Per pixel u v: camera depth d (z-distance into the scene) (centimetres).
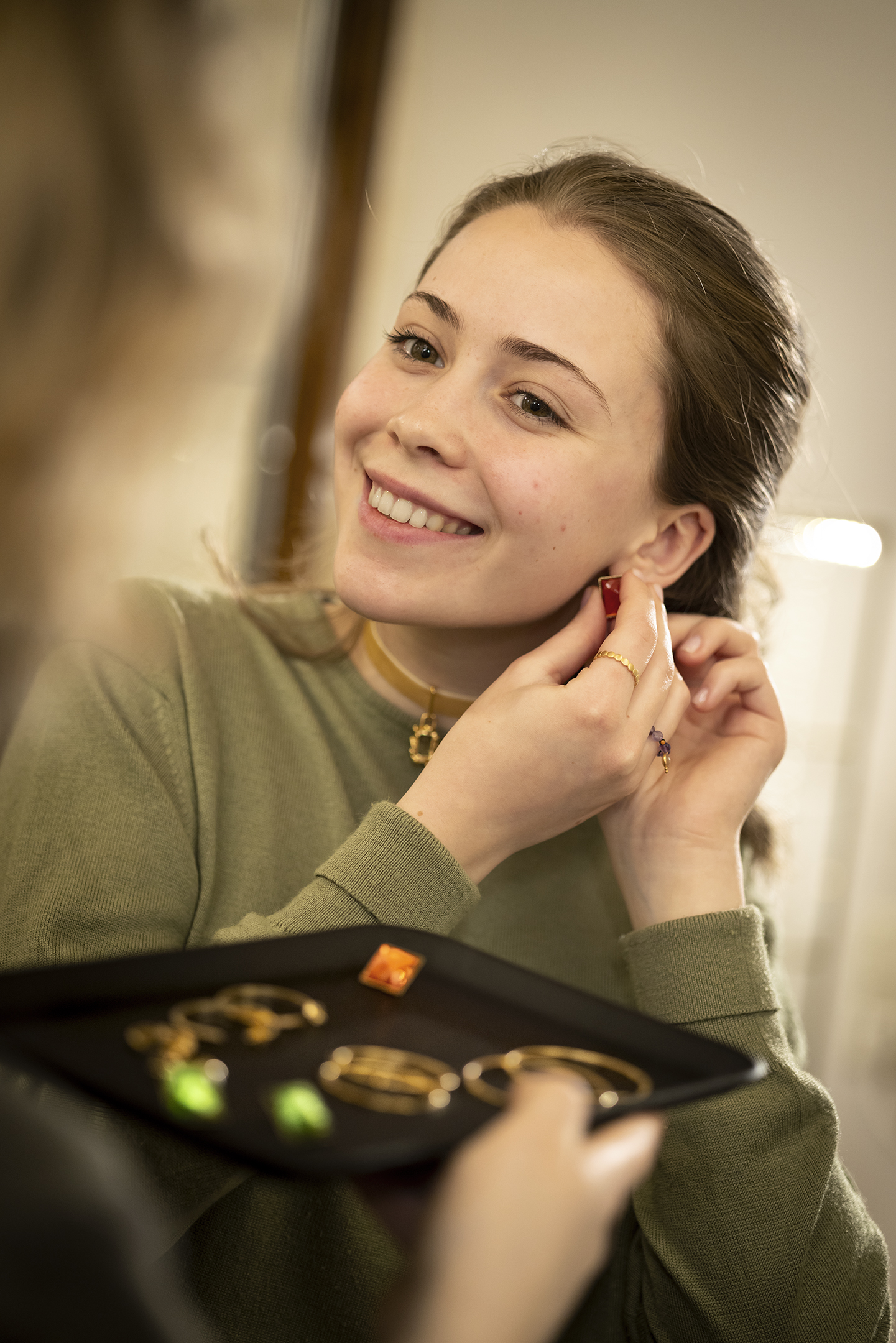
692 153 137
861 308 147
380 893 65
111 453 37
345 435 75
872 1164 140
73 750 69
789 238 147
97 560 39
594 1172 46
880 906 147
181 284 36
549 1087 48
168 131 35
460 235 74
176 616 75
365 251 142
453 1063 52
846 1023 146
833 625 143
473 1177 44
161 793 70
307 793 75
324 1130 46
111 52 33
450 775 68
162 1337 37
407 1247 52
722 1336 68
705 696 78
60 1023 49
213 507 81
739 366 77
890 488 145
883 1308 69
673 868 74
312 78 138
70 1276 35
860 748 146
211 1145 44
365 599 73
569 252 73
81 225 34
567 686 69
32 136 33
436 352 74
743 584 84
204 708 73
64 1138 38
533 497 72
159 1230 59
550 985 54
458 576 73
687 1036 53
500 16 146
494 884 77
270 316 40
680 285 75
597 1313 71
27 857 67
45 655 39
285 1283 68
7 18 32
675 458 77
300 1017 52
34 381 35
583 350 72
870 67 147
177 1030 50
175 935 69
